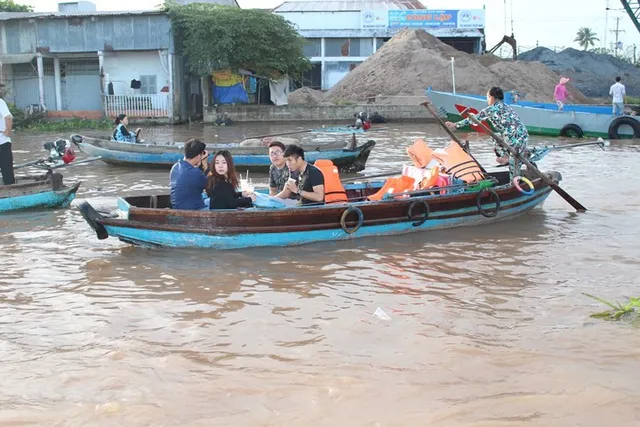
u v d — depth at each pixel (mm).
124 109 29031
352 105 29766
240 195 8125
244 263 7062
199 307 5746
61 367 4574
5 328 5289
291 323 5371
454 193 8500
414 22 43125
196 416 3924
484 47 45500
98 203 10391
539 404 4004
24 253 7504
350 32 42969
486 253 7441
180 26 29203
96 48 29000
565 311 5586
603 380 4297
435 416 3879
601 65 48031
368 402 4059
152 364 4621
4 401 4117
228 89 31172
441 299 5922
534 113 22891
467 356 4695
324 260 7176
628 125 21406
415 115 29578
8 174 9906
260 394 4176
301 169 8000
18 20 29094
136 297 6012
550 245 7758
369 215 7992
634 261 7047
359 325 5297
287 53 30688
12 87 30109
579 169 13789
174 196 7852
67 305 5812
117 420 3885
